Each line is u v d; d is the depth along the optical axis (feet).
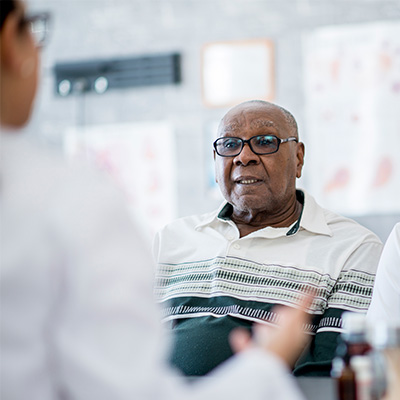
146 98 15.02
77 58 15.44
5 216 2.26
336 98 13.99
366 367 3.14
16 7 2.48
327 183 13.80
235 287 6.81
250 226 7.38
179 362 6.42
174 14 15.08
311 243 7.06
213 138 14.61
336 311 6.56
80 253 2.22
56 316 2.24
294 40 14.35
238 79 14.58
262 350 2.55
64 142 15.24
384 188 13.58
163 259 7.37
